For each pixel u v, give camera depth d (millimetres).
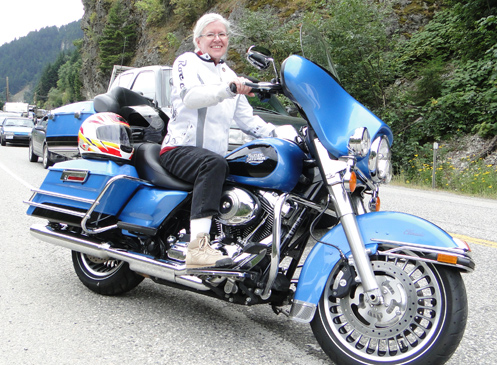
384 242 2641
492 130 13250
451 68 15750
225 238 3154
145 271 3371
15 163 14297
